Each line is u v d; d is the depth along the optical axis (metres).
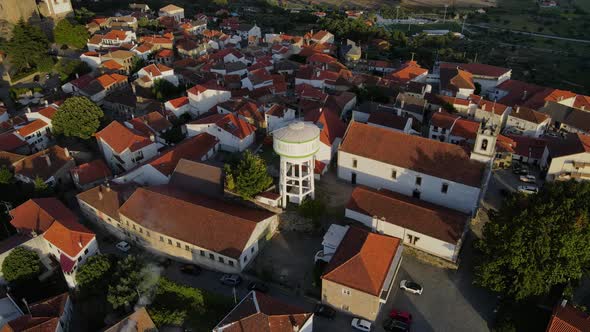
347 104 118.81
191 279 70.44
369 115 109.62
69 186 97.38
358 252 63.59
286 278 68.38
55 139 114.44
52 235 74.19
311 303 64.94
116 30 179.25
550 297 64.69
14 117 122.56
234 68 148.62
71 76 148.88
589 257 61.19
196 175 84.25
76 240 72.62
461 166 77.69
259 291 66.44
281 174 77.19
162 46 175.62
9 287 71.50
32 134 112.56
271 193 80.06
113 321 64.81
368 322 60.66
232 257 67.50
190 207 74.56
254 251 71.94
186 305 65.62
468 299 65.31
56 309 64.38
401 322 60.31
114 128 103.81
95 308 68.62
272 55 175.00
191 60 161.00
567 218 59.59
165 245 74.44
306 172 84.94
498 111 119.94
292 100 127.31
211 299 64.75
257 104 119.00
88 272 68.38
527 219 60.94
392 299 65.31
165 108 122.94
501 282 62.19
